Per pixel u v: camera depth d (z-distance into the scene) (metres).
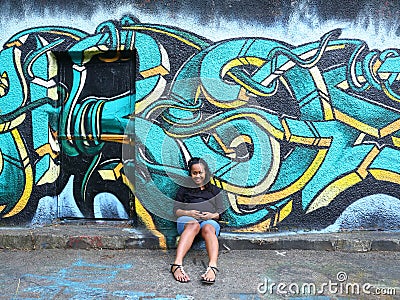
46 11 3.88
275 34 3.86
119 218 4.07
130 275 3.15
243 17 3.84
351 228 3.96
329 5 3.87
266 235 3.86
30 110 3.95
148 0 3.83
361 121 3.92
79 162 4.08
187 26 3.83
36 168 3.97
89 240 3.70
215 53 3.85
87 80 4.03
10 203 3.99
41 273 3.18
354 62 3.90
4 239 3.71
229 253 3.66
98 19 3.85
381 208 3.96
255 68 3.86
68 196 4.10
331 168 3.92
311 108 3.90
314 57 3.88
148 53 3.84
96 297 2.78
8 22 3.92
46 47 3.91
